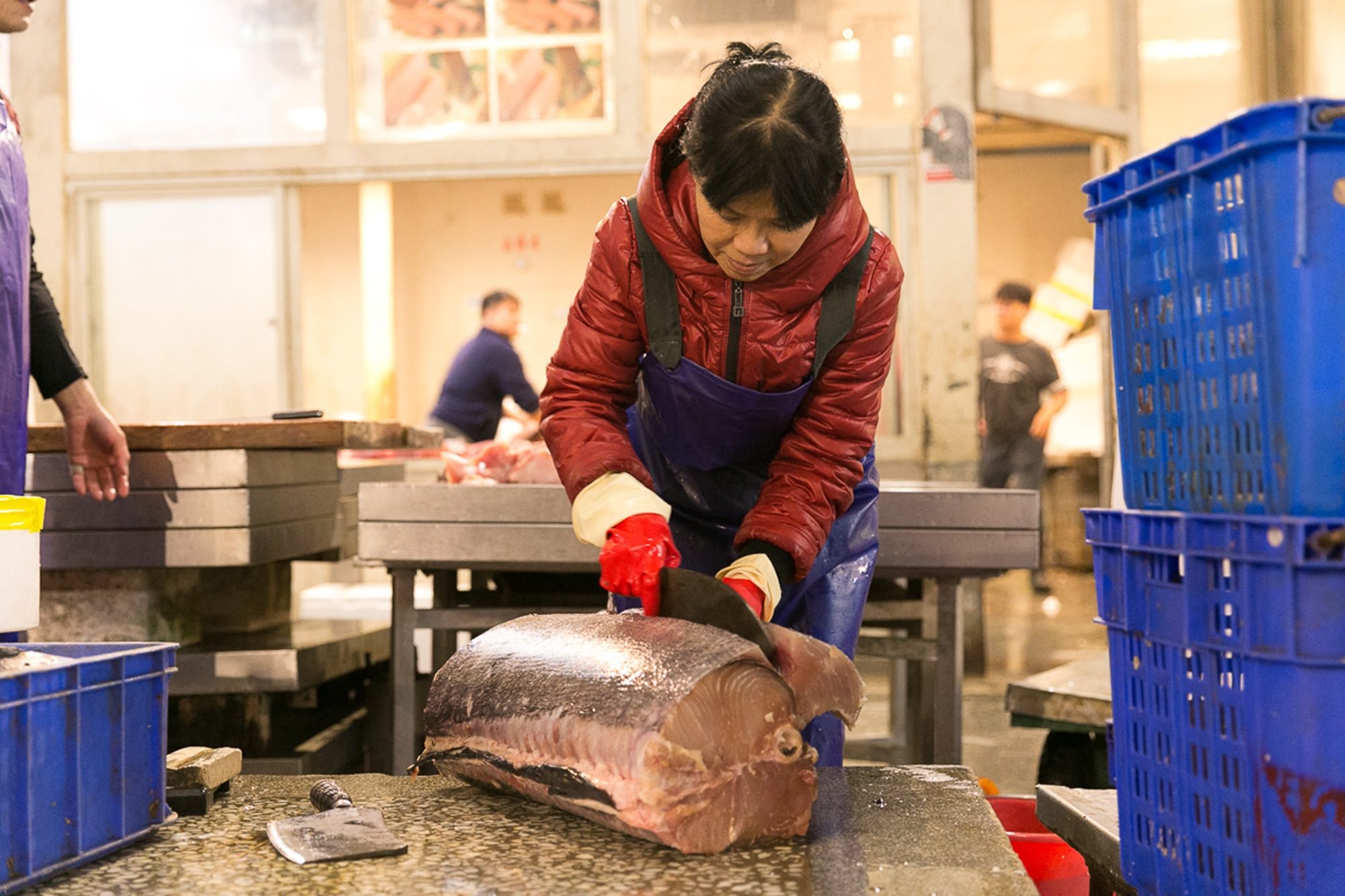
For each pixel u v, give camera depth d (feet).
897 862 4.24
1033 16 18.99
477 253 28.35
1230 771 3.79
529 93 19.02
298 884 4.03
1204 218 3.88
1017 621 23.73
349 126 19.04
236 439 8.74
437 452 12.64
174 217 19.47
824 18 18.52
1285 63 20.27
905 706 12.76
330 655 9.50
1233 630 3.73
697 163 4.67
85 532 8.79
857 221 5.50
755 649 4.44
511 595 10.66
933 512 8.52
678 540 6.88
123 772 4.39
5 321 6.68
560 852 4.37
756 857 4.30
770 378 5.69
